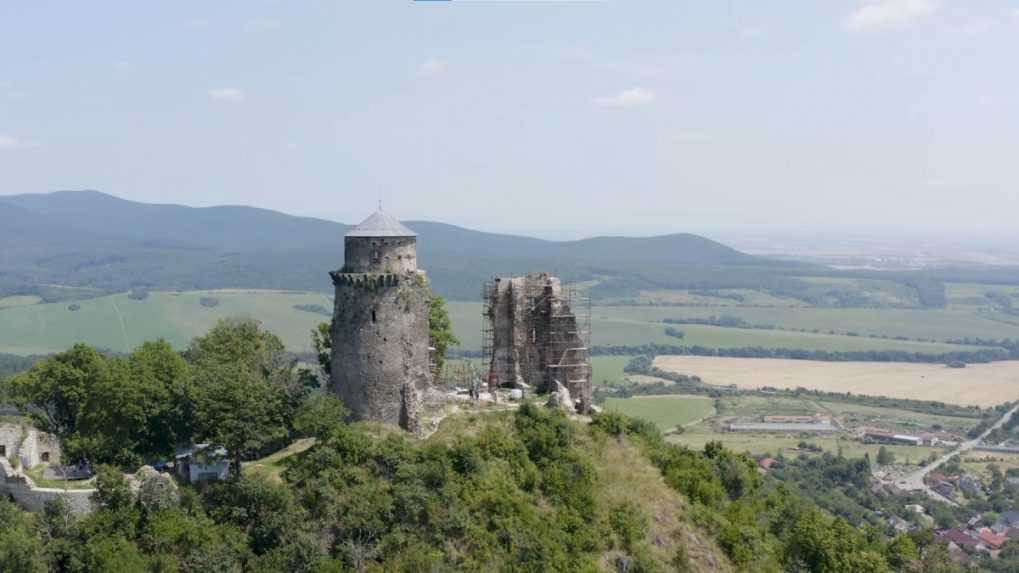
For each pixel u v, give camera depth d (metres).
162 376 108.06
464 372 137.75
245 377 105.62
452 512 98.06
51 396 111.25
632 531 103.44
